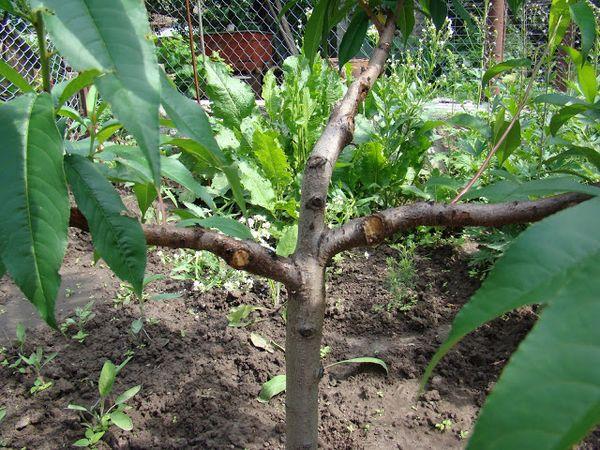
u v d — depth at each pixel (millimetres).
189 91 6820
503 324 2803
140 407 2320
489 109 4270
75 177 894
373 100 4480
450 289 3219
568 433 365
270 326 2881
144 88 640
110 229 880
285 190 4145
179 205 4355
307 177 1253
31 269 734
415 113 4188
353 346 2746
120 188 4508
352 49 1891
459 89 4832
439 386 2449
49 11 699
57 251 743
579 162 2967
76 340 2795
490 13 4809
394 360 2607
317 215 1232
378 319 2936
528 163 3355
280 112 4539
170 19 7441
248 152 4293
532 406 379
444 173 4371
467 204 1144
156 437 2166
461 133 4441
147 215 3941
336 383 2496
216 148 858
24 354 2701
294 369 1314
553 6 1538
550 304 419
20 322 2988
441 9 1844
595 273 428
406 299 3113
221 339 2754
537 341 402
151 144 622
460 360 2592
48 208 745
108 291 3262
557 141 2221
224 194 4160
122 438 2162
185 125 843
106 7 667
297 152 4301
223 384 2443
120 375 2529
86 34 653
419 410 2314
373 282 3312
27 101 780
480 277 3285
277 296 3059
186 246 1073
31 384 2471
